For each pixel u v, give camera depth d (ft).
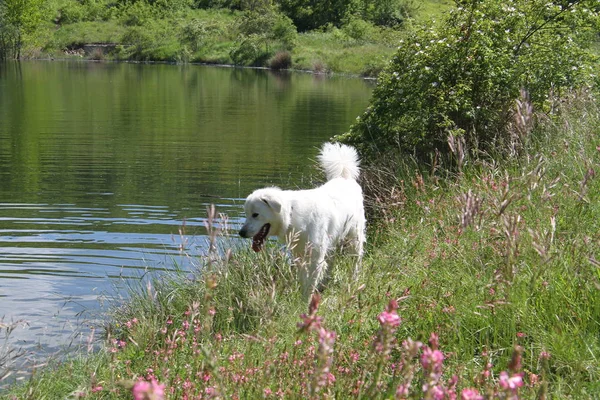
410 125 28.76
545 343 11.46
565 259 13.07
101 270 22.49
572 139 21.22
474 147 26.89
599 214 15.60
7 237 26.35
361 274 15.85
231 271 18.06
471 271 14.03
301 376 10.48
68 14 218.18
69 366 14.58
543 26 30.14
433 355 6.27
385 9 189.57
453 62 28.07
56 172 39.24
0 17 185.16
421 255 16.60
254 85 108.06
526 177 16.60
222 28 195.93
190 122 62.69
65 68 147.43
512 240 12.28
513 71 27.78
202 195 33.58
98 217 29.45
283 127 59.36
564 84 28.45
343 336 12.46
